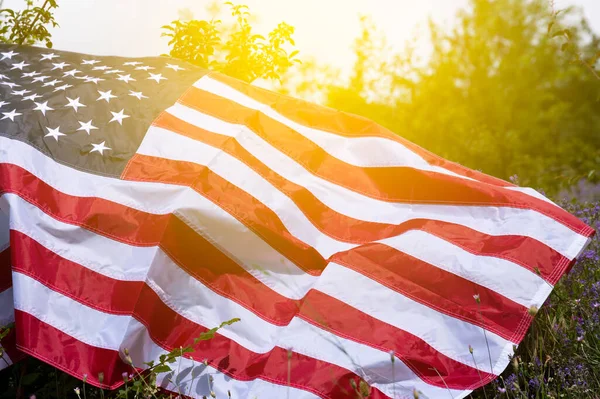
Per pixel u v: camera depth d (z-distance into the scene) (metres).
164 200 3.83
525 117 11.31
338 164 4.55
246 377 3.38
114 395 3.31
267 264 3.88
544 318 3.72
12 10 6.53
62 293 3.40
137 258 3.62
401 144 4.56
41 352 3.22
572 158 10.98
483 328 3.55
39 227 3.50
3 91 4.39
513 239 3.93
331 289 3.73
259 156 4.36
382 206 4.36
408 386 3.30
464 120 11.36
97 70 4.93
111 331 3.41
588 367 3.12
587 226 3.95
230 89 4.82
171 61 5.14
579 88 11.35
